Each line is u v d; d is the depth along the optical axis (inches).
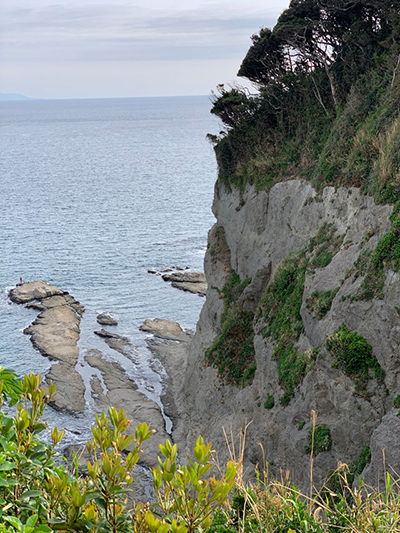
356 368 748.6
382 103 1051.9
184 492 141.4
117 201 5270.7
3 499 137.3
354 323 776.3
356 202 960.9
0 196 5590.6
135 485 1178.0
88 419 1503.4
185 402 1523.1
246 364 1235.2
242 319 1304.1
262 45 1557.6
